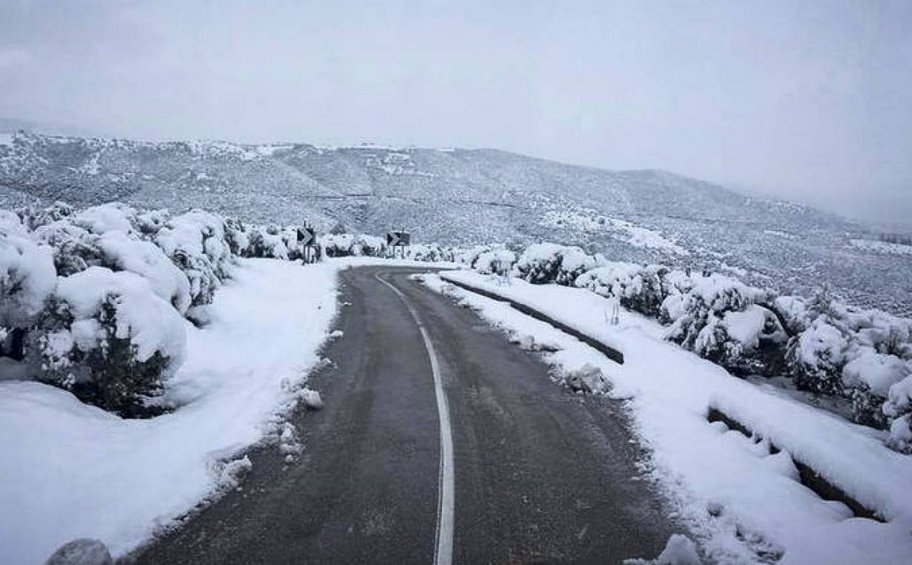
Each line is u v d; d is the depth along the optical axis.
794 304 11.27
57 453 5.21
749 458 6.04
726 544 4.51
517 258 29.61
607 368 10.05
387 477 5.60
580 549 4.39
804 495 5.25
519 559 4.23
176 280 8.99
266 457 6.00
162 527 4.52
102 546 3.71
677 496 5.33
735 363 10.43
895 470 5.21
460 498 5.19
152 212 17.38
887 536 4.29
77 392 6.62
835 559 4.15
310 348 11.38
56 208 16.47
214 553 4.21
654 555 4.33
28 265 6.17
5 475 4.68
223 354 10.07
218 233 19.19
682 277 16.02
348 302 18.94
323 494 5.21
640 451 6.44
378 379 9.39
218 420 6.87
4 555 3.92
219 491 5.20
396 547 4.35
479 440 6.69
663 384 8.90
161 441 6.04
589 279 20.39
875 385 8.09
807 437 5.88
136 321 6.50
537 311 15.90
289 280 22.78
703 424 7.20
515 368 10.41
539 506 5.07
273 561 4.13
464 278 27.02
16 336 6.59
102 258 8.48
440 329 14.42
